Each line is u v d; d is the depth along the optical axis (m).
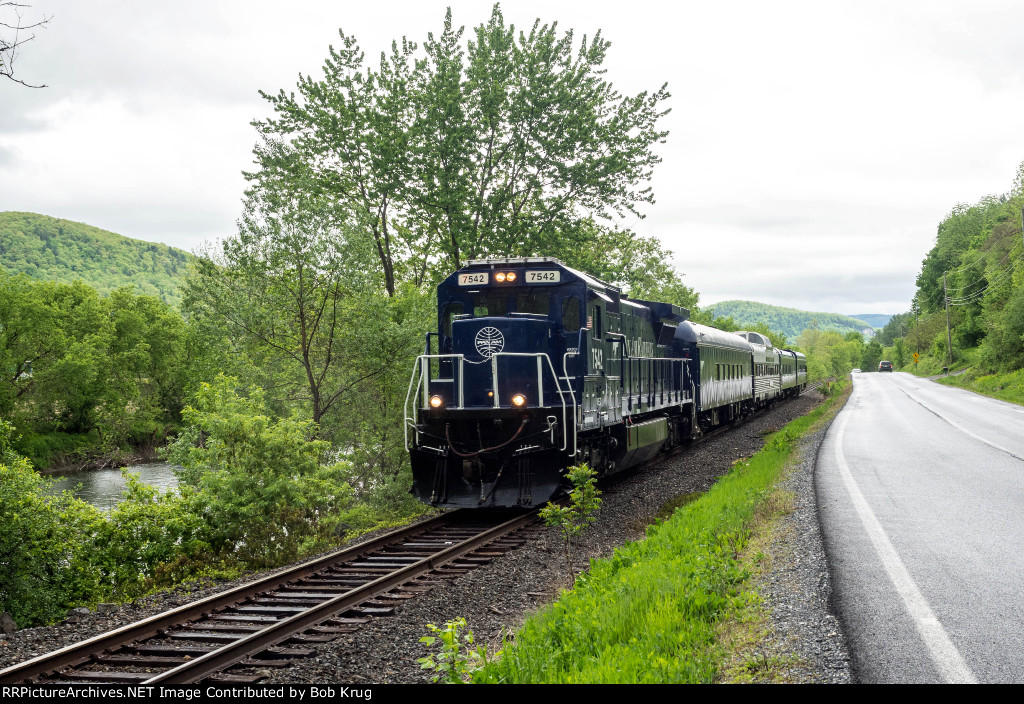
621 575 8.52
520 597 9.11
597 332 15.72
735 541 9.61
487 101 24.34
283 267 19.86
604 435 16.52
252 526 14.10
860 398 46.66
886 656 5.39
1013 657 5.35
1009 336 57.94
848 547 8.66
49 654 7.03
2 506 11.59
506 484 13.77
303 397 21.58
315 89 24.50
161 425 54.75
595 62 25.88
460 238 24.25
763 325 92.00
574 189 25.91
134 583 12.18
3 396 45.75
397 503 19.25
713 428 29.09
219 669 6.83
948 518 10.21
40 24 7.37
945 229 126.69
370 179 24.89
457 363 14.40
